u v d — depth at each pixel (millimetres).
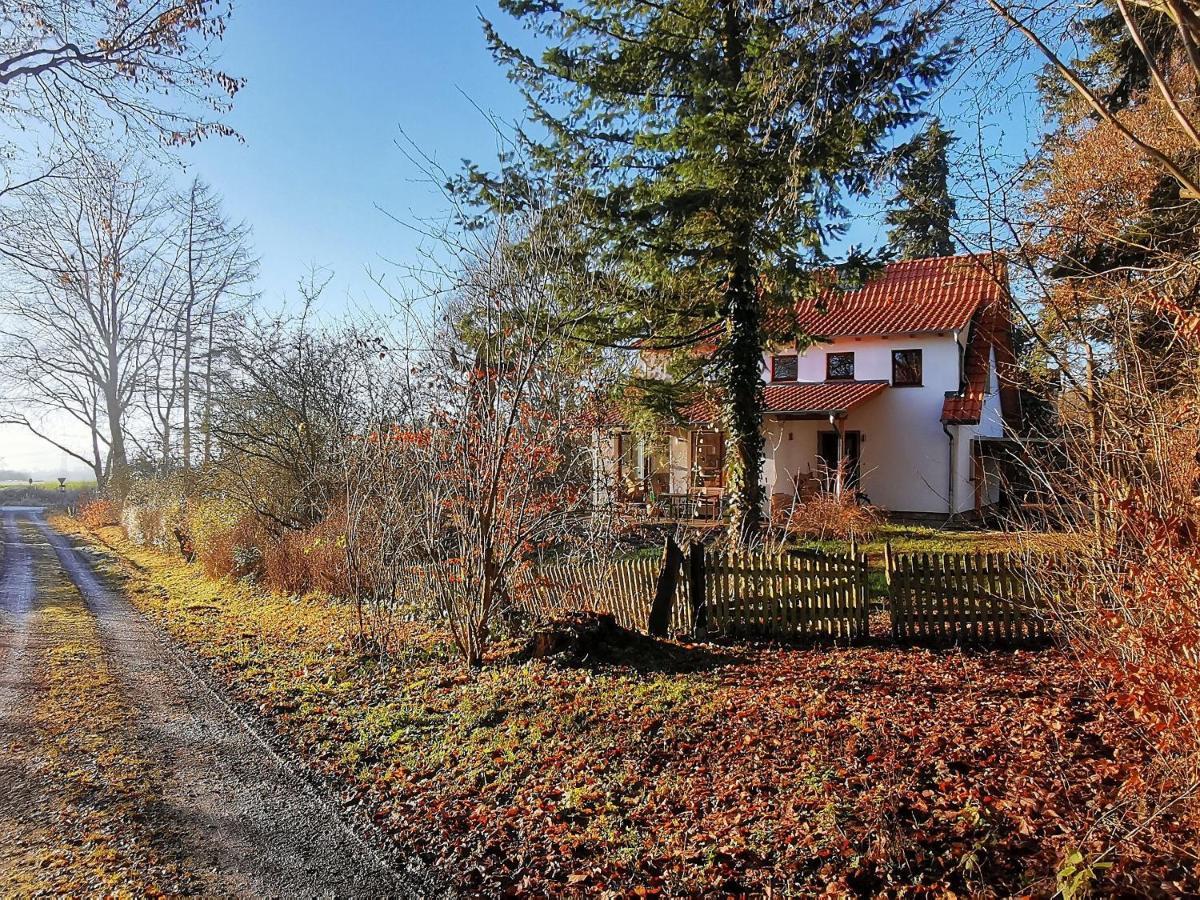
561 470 9688
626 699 6141
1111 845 3379
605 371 13039
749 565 8531
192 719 6645
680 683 6453
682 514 20031
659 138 11188
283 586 12945
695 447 23469
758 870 3795
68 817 4648
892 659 7328
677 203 10680
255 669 8367
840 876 3605
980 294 20812
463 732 5934
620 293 11586
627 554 13172
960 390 20703
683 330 13352
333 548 11648
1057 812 3865
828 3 5914
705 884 3746
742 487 12961
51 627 10875
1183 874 3217
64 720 6551
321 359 15797
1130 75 9648
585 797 4727
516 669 7133
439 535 8406
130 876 3936
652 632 8641
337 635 9445
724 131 9891
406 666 7840
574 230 8344
